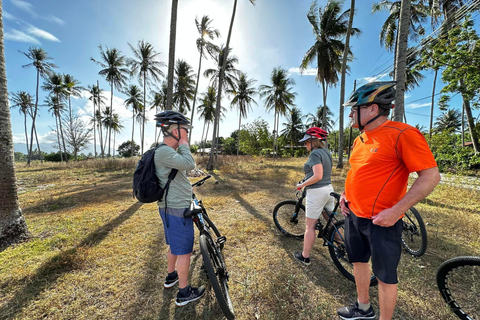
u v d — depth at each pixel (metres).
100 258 2.73
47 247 2.99
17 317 1.82
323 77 15.11
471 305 1.75
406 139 1.28
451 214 4.03
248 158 23.06
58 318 1.82
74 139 22.61
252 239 3.25
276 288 2.15
